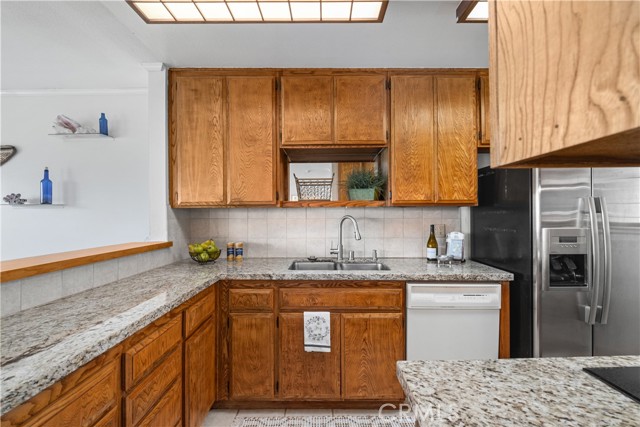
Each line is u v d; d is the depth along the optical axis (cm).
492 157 47
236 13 170
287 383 202
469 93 234
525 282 190
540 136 37
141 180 285
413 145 233
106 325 106
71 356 83
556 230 181
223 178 233
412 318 200
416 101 233
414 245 271
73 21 179
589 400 62
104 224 285
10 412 69
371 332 201
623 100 26
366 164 270
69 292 145
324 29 186
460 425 54
